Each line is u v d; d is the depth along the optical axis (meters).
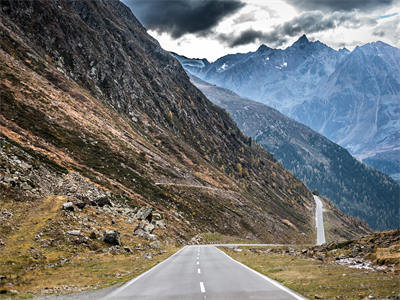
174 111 180.50
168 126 160.38
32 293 13.40
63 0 151.88
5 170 37.56
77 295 12.82
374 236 24.72
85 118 93.00
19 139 57.12
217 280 16.22
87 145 79.00
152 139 134.12
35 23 114.94
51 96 87.69
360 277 14.83
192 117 198.12
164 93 182.00
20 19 111.06
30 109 73.69
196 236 69.69
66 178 50.50
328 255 24.67
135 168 88.19
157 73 198.88
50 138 68.81
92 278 17.64
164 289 14.00
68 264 22.00
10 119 64.19
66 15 133.38
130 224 43.56
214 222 92.56
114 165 79.62
